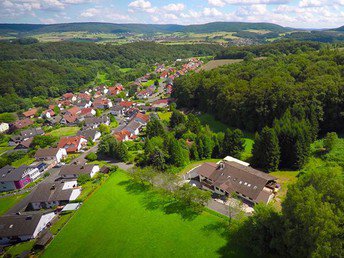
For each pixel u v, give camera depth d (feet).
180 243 177.27
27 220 208.13
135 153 333.62
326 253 113.60
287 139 256.11
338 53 428.15
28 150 384.47
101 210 223.30
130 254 174.60
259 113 348.18
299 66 416.87
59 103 624.59
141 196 237.04
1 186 284.41
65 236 198.08
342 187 123.75
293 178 238.68
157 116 474.49
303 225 128.06
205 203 215.10
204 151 300.20
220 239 175.32
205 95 483.10
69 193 244.01
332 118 314.35
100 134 422.00
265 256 154.10
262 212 155.02
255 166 266.57
